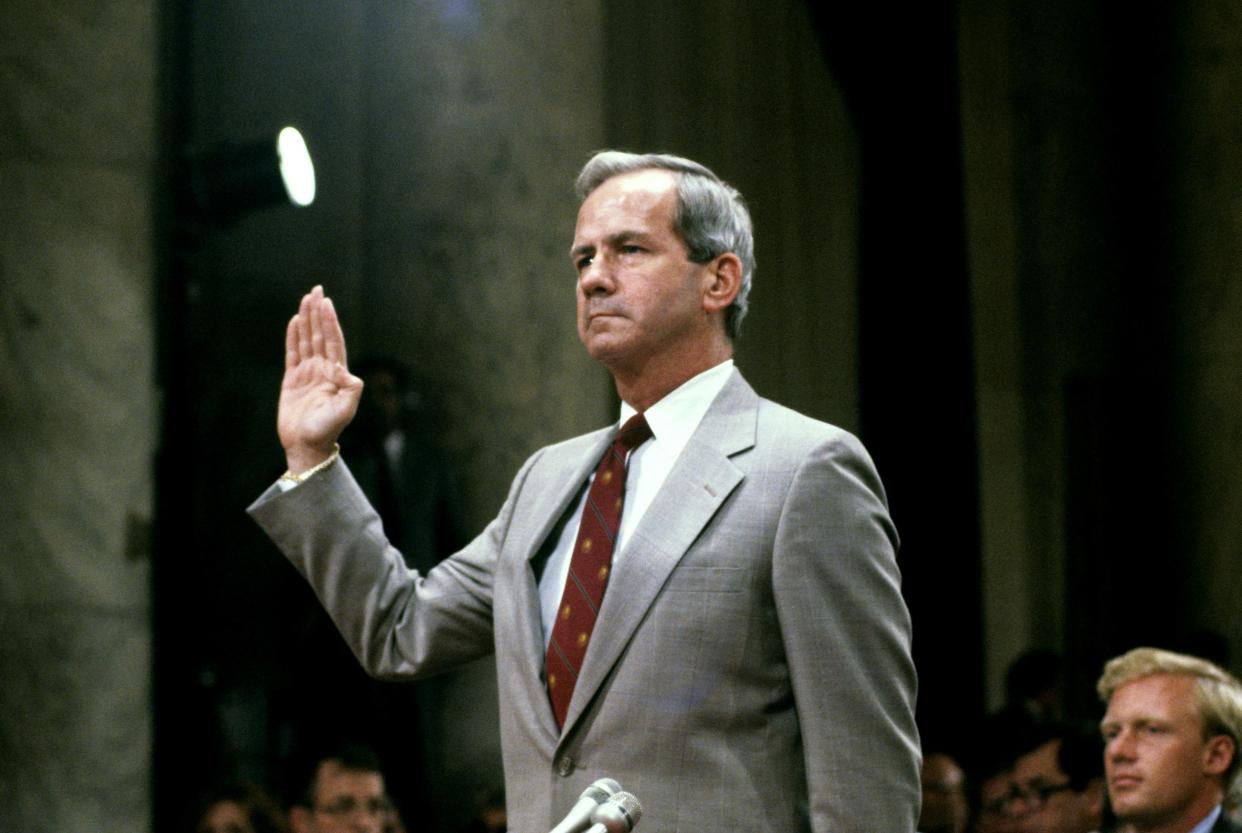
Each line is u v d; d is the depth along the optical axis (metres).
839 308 17.45
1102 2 18.84
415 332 12.98
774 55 17.42
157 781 12.02
